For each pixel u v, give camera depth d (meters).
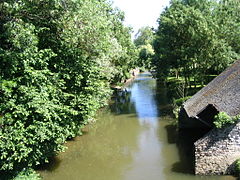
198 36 26.73
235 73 16.41
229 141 12.21
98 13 14.05
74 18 11.64
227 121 12.04
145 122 24.28
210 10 29.39
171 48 29.98
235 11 31.81
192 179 12.49
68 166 15.47
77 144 19.45
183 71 33.22
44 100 11.11
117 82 50.19
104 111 30.70
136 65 60.91
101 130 22.77
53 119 12.11
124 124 24.22
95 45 13.66
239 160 12.16
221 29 27.45
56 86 13.03
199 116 15.36
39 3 11.55
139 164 15.15
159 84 56.19
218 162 12.44
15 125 10.30
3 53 10.06
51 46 13.33
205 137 12.47
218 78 20.53
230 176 12.18
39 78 10.90
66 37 12.88
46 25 12.69
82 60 14.12
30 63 11.41
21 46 10.14
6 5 9.55
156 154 16.42
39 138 11.09
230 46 28.33
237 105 12.65
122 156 16.67
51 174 14.42
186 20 27.34
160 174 13.50
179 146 17.42
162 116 25.91
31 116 11.04
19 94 10.60
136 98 38.69
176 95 32.12
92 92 16.22
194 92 31.08
